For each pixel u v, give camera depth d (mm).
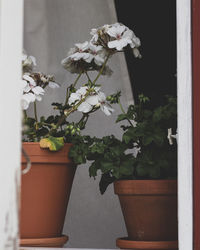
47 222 1417
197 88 1118
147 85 1870
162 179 1463
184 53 1129
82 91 1563
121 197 1449
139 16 1882
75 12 1927
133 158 1454
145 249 1371
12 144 911
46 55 1913
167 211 1396
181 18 1137
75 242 1816
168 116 1464
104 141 1503
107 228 1827
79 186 1849
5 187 901
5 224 895
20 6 938
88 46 1585
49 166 1415
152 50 1869
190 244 1086
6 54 923
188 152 1106
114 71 1911
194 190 1102
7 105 916
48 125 1603
